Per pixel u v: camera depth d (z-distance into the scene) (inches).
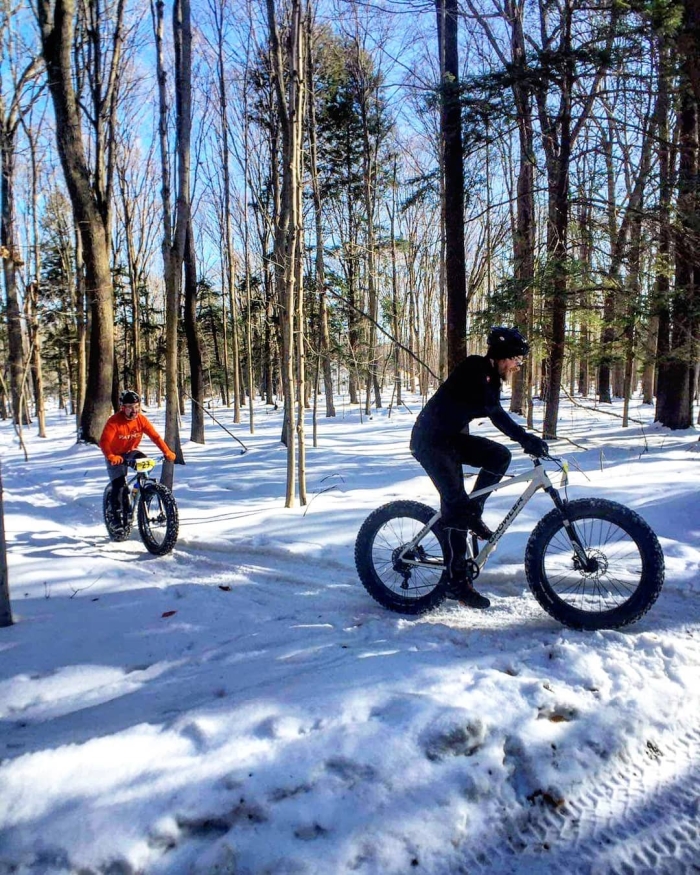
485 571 176.7
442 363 537.0
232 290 722.8
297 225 264.7
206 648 145.4
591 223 363.3
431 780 91.8
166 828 82.3
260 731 101.3
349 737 98.2
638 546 135.6
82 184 530.3
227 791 88.1
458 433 152.6
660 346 394.0
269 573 194.4
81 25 593.6
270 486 348.5
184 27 268.8
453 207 403.5
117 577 200.1
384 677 118.7
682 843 85.6
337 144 820.0
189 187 278.1
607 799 93.4
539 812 91.7
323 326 498.3
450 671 120.4
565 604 141.5
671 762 100.2
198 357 586.6
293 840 82.0
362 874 78.2
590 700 111.9
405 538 168.4
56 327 1018.1
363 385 942.4
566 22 347.3
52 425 992.2
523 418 653.3
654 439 450.0
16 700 124.6
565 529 142.5
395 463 408.5
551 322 395.2
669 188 336.2
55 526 281.4
